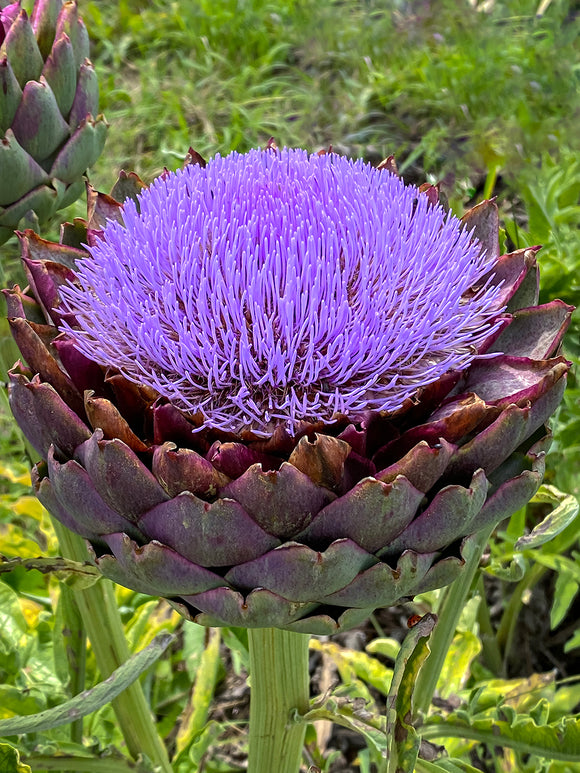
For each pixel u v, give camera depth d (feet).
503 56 2.59
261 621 0.63
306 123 2.39
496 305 0.77
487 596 1.39
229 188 0.76
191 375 0.71
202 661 1.10
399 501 0.61
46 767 0.88
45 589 1.19
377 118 2.48
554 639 1.34
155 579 0.63
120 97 2.51
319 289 0.69
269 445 0.66
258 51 2.79
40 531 1.23
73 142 0.93
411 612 1.41
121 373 0.69
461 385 0.75
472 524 0.66
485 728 0.85
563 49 2.59
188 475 0.62
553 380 0.68
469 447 0.65
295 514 0.61
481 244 0.84
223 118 2.46
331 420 0.66
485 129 2.24
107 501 0.64
